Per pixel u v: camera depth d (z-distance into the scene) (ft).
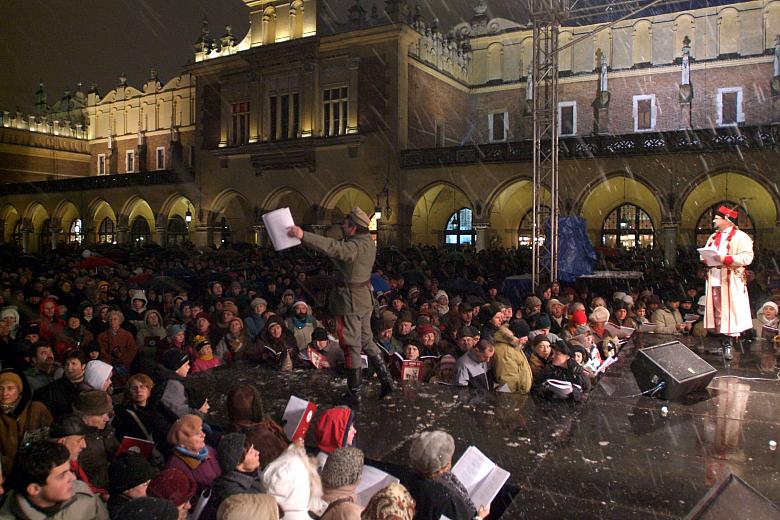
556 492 14.94
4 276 46.98
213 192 114.62
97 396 16.87
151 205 123.13
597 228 103.76
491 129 117.19
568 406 21.68
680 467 16.30
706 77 101.30
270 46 104.47
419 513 12.99
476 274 63.93
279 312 37.93
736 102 99.35
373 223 114.11
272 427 16.69
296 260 74.08
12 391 17.52
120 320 29.50
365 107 97.96
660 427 19.39
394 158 95.14
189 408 18.04
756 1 97.76
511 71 116.06
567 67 111.14
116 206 128.06
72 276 51.03
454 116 113.80
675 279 58.90
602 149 82.69
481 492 14.38
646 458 16.90
